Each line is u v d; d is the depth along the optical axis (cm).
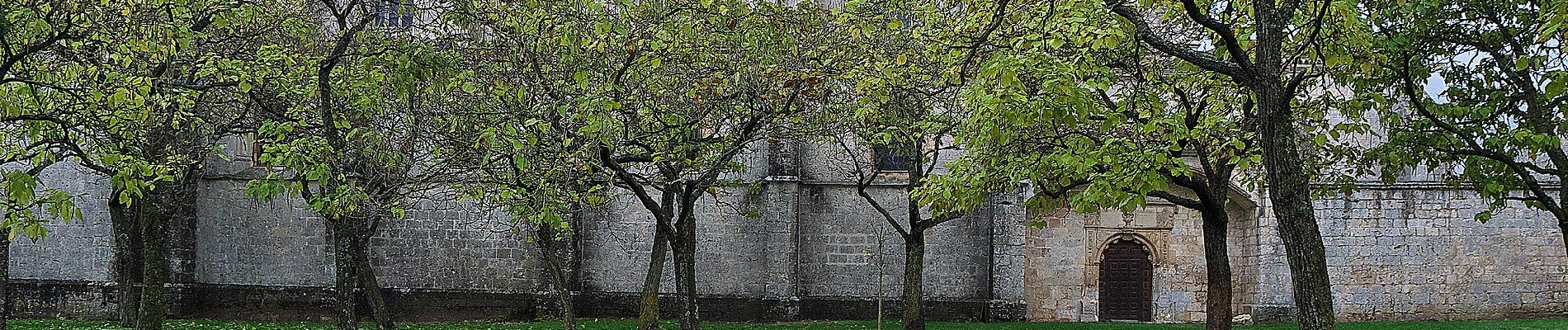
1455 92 1556
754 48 1673
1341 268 2803
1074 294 2970
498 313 2845
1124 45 1502
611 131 1505
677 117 1605
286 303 2820
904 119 1912
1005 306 2800
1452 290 2786
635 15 1576
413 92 1448
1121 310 2991
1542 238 2786
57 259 2734
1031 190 2848
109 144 1285
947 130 1875
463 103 1545
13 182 1038
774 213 2848
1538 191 1538
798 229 2855
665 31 1562
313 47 1616
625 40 1542
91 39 1216
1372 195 2812
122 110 1343
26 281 2722
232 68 1536
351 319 1558
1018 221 2834
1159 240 2984
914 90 1803
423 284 2864
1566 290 2775
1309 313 1215
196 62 1575
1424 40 1504
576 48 1530
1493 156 1513
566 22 1488
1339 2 1098
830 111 1775
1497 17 1495
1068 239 2989
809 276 2886
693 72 1658
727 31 1639
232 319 2791
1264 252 2802
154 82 1389
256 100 1596
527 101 1528
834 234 2897
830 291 2886
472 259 2869
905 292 2388
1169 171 1759
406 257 2869
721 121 1725
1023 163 1650
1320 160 1880
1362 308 2794
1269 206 2806
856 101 1842
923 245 2403
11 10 1102
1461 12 1500
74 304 2717
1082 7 1209
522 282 2861
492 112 1480
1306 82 1566
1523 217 2791
